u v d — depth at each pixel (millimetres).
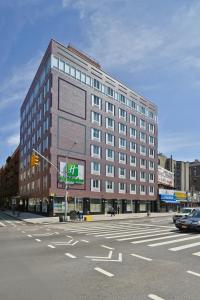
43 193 61250
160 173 92312
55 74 59094
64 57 61344
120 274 9727
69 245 16250
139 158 81875
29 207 77688
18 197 90875
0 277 9297
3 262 11586
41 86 66562
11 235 21969
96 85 68750
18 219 49500
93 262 11578
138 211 80062
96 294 7633
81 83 64688
